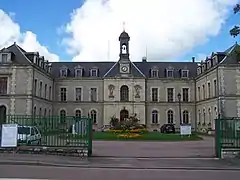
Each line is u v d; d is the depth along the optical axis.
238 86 43.47
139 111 55.50
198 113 55.66
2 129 17.48
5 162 14.64
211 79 47.84
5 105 44.72
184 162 15.91
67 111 56.91
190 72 58.78
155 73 58.12
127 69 56.28
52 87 56.69
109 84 56.19
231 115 43.12
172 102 57.19
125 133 39.88
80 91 57.41
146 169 13.67
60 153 17.25
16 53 46.28
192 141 31.59
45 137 18.03
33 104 45.25
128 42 56.97
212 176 11.88
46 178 10.78
